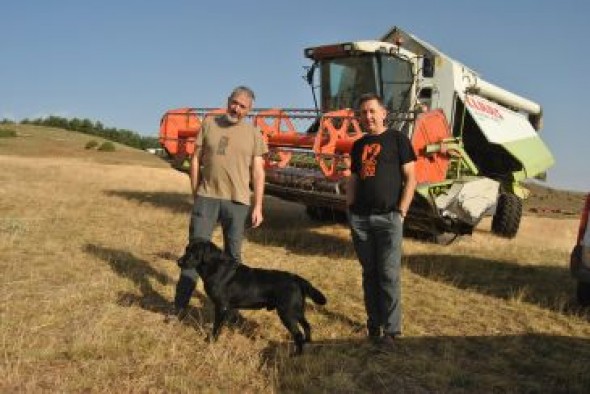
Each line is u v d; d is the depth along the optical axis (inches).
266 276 209.5
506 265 370.6
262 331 229.3
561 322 263.0
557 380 201.2
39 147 2034.9
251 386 182.1
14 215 434.9
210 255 208.5
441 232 406.6
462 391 187.9
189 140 478.3
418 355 214.1
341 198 367.2
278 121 417.4
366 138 219.1
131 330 218.5
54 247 333.1
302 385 182.9
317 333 230.7
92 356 194.7
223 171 234.5
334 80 517.0
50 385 172.9
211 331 218.7
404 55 486.9
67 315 229.3
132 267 304.8
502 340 234.4
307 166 427.2
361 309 263.0
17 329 211.2
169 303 254.5
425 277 329.4
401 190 215.9
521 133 572.1
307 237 427.8
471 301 287.1
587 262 273.0
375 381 191.0
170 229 420.2
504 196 535.2
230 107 233.8
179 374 186.1
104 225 418.3
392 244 216.2
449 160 392.5
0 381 171.6
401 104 492.4
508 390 190.2
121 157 1895.9
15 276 275.7
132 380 179.5
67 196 561.0
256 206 239.6
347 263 347.9
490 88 561.3
